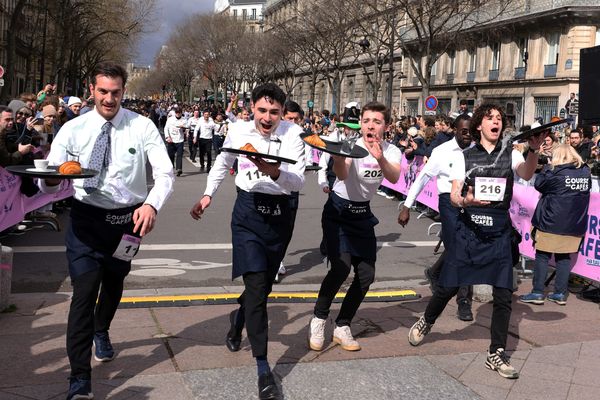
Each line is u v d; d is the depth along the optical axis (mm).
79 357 3568
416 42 44719
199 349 4598
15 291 6309
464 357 4652
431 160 4828
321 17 37469
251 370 4230
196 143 22922
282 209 4094
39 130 9844
